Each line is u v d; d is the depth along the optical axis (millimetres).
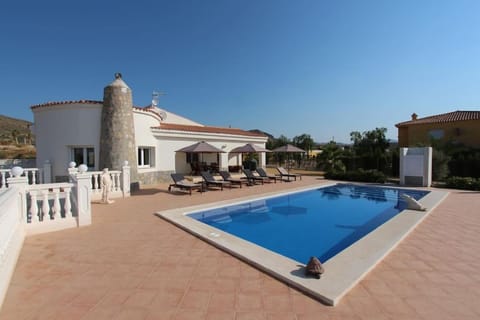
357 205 11977
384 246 5555
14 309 3436
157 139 17875
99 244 5953
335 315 3283
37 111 15000
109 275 4414
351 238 7457
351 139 32250
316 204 12242
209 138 21188
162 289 3949
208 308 3441
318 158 27672
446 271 4547
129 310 3406
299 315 3283
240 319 3205
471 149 22094
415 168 16375
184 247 5762
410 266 4746
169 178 18641
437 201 10711
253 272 4527
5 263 4020
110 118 14000
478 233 6715
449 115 28188
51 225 6926
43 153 14875
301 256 6055
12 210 4891
